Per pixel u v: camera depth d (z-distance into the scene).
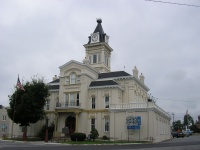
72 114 51.25
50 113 54.75
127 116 45.34
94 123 50.66
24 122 45.72
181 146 27.30
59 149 22.33
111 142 37.50
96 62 66.38
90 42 68.56
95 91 52.09
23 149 21.59
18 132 55.75
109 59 70.00
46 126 50.94
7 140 42.91
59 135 47.28
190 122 132.25
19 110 44.31
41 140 43.66
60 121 52.12
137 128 43.28
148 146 28.27
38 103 45.81
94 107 51.53
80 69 53.12
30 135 54.12
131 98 53.09
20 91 46.09
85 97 51.53
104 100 51.00
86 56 67.44
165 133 53.56
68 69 54.19
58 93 55.66
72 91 52.62
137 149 22.88
